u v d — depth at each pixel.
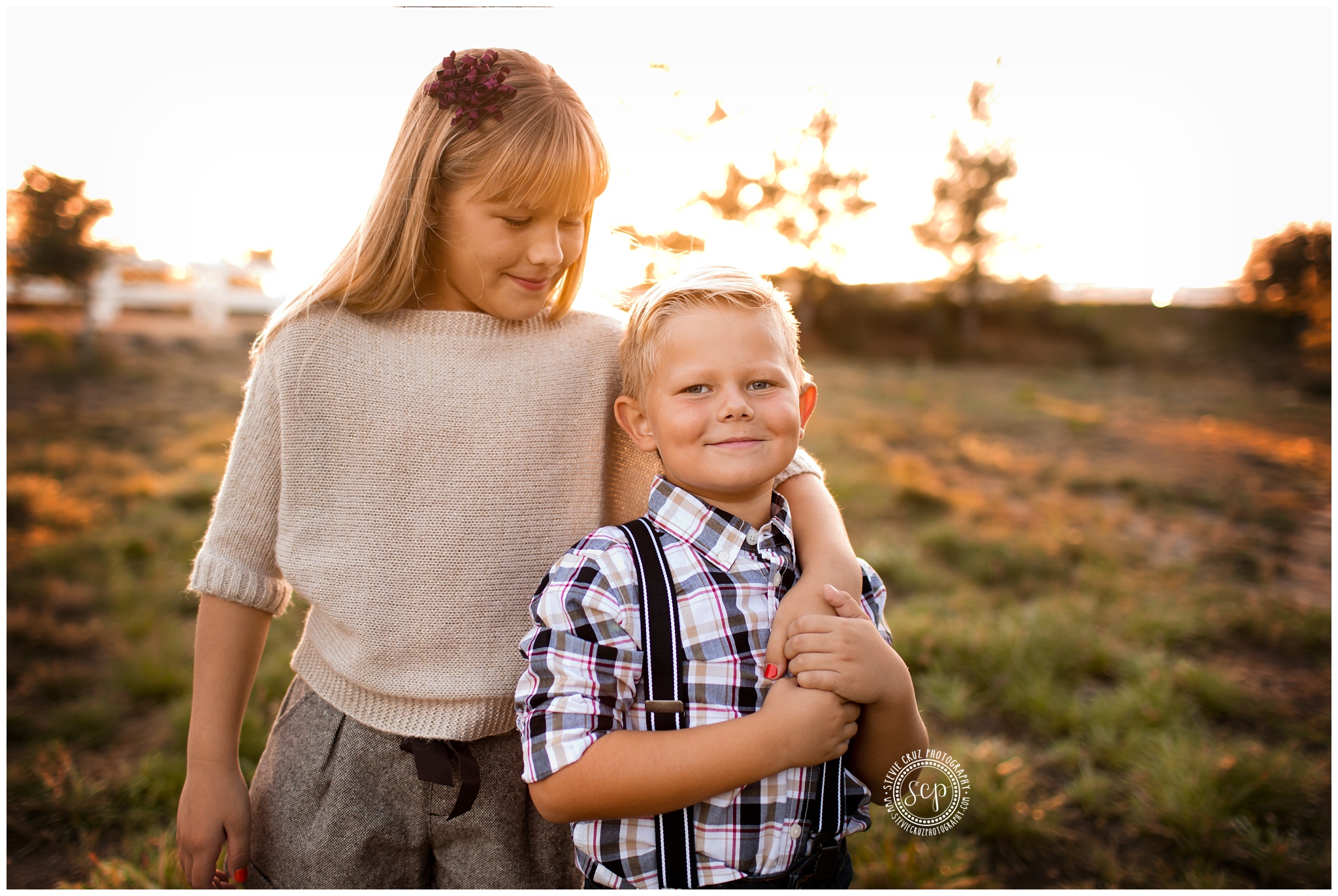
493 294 1.21
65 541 4.78
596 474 1.30
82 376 11.08
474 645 1.19
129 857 2.31
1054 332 20.91
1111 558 5.10
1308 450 9.27
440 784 1.19
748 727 0.98
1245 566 5.23
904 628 3.72
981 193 21.28
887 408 11.57
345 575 1.18
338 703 1.22
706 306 1.11
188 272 15.48
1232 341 18.19
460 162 1.15
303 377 1.19
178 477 6.43
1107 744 2.88
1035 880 2.28
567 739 0.97
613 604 1.04
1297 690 3.47
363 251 1.21
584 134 1.20
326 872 1.18
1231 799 2.55
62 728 2.94
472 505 1.19
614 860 1.02
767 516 1.20
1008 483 7.54
